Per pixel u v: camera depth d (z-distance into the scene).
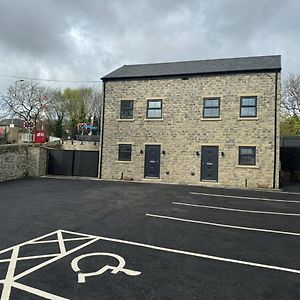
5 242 6.71
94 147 29.19
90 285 4.60
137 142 19.62
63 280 4.76
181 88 18.94
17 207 10.53
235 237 7.37
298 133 36.50
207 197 13.30
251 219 9.34
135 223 8.57
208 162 18.14
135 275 5.01
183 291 4.46
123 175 19.77
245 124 17.56
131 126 19.83
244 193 14.63
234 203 12.00
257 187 16.98
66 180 18.88
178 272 5.17
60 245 6.54
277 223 8.88
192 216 9.60
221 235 7.52
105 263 5.51
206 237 7.32
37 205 10.92
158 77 19.44
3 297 4.20
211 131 18.17
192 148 18.47
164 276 4.99
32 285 4.58
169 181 18.75
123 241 6.89
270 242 7.00
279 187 17.17
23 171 20.05
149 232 7.66
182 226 8.34
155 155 19.23
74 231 7.68
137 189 15.35
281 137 22.66
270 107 17.19
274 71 17.23
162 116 19.20
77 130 50.78
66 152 21.81
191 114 18.62
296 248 6.59
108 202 11.71
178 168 18.66
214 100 18.31
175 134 18.86
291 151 20.81
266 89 17.31
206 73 18.41
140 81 19.84
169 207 10.96
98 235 7.34
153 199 12.55
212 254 6.12
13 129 43.56
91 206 10.89
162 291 4.45
